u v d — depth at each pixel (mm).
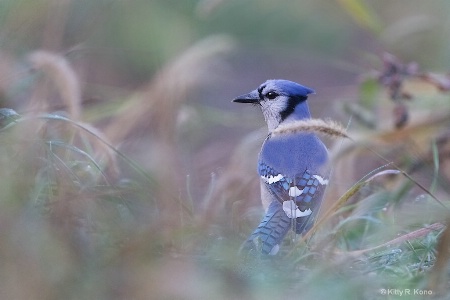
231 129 15117
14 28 10906
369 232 9602
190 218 9016
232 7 16828
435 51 15344
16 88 10641
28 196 7621
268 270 7848
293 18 17422
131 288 6613
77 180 8578
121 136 11547
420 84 11898
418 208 8820
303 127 8445
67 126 10266
